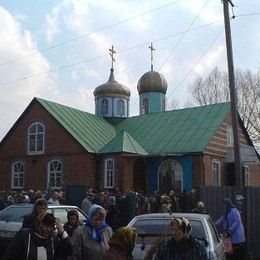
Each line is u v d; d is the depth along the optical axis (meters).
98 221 6.85
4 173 36.38
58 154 33.59
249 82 53.19
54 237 6.15
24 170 35.41
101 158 32.12
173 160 32.44
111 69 43.91
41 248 5.80
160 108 46.53
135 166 33.22
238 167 16.72
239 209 16.03
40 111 35.16
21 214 13.33
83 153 32.34
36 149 34.97
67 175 32.88
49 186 30.53
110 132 37.38
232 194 17.05
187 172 31.75
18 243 5.79
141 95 47.25
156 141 34.22
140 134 36.19
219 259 8.45
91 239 6.77
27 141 35.47
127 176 31.30
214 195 17.33
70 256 6.21
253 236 16.34
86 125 36.06
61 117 34.84
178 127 35.12
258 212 16.86
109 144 32.12
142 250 8.19
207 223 9.09
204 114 35.53
